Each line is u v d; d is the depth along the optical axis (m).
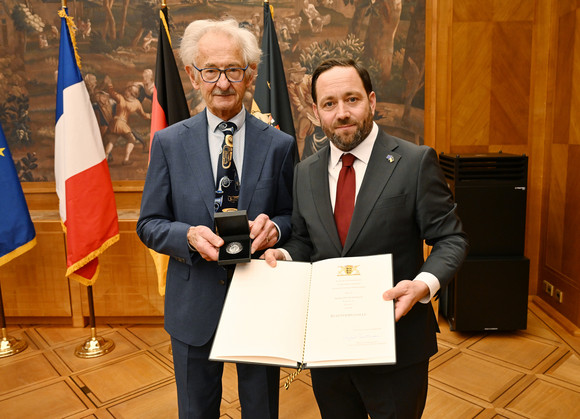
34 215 3.79
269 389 1.70
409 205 1.40
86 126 3.11
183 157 1.67
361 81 1.38
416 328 1.43
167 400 2.72
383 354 1.10
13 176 3.15
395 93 3.77
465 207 3.35
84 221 3.09
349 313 1.20
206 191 1.64
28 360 3.24
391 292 1.20
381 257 1.31
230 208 1.69
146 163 3.84
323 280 1.30
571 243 3.46
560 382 2.76
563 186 3.57
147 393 2.79
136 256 3.64
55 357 3.28
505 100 3.76
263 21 3.64
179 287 1.69
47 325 3.81
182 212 1.67
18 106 3.77
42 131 3.79
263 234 1.48
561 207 3.61
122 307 3.71
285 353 1.17
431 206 1.40
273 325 1.23
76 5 3.66
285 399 2.69
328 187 1.49
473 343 3.30
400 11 3.67
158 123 3.13
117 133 3.81
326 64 1.39
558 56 3.62
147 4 3.66
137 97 3.77
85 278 3.23
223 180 1.68
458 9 3.65
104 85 3.75
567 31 3.47
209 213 1.64
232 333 1.23
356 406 1.59
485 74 3.72
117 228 3.25
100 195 3.14
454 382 2.79
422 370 1.47
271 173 1.72
